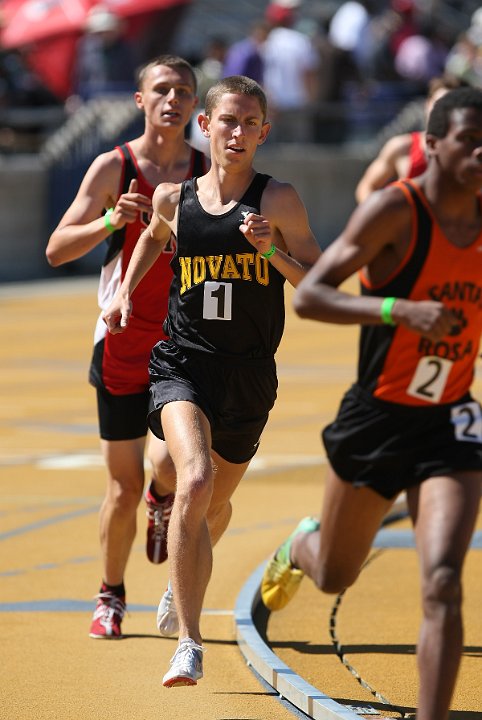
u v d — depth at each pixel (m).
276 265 17.20
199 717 16.92
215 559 25.45
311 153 92.62
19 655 19.62
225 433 18.11
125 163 20.94
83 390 47.16
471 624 21.03
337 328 66.25
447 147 14.48
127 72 81.88
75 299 75.75
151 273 20.38
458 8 119.56
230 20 108.88
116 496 20.45
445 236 14.70
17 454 36.34
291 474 33.62
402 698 17.70
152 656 19.66
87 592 23.14
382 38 95.81
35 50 79.50
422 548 14.48
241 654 19.75
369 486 15.78
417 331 14.10
